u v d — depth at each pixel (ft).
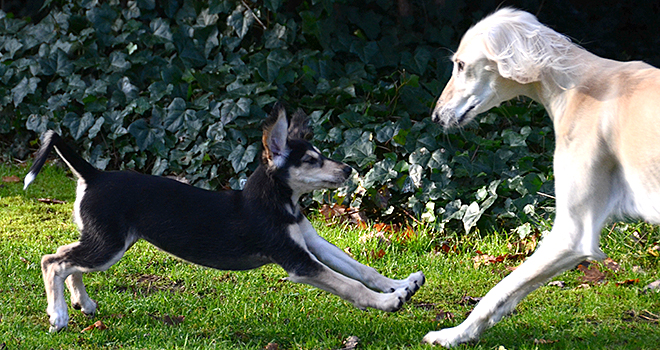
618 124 10.61
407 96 21.94
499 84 12.18
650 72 10.69
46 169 24.09
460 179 19.33
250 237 11.96
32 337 11.93
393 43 24.22
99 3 26.53
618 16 26.91
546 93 11.78
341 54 24.34
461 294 14.79
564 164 11.27
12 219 19.47
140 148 22.21
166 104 23.43
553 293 14.44
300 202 20.36
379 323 13.05
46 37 26.09
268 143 11.90
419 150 19.53
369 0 24.75
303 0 24.86
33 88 24.44
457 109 12.57
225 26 24.94
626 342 12.06
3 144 25.82
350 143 20.18
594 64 11.34
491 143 19.76
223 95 22.68
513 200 17.84
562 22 26.66
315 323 13.01
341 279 11.94
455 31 25.38
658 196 10.31
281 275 15.74
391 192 19.29
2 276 15.07
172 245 12.14
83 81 24.14
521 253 16.60
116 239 12.00
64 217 19.81
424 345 11.76
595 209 11.06
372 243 17.19
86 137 23.84
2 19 27.40
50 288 12.28
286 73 22.71
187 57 24.00
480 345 11.68
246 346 11.85
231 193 12.53
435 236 17.70
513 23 11.51
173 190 12.28
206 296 14.57
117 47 25.50
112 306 13.67
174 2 25.38
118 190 12.12
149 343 11.93
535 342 11.99
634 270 15.46
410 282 12.58
